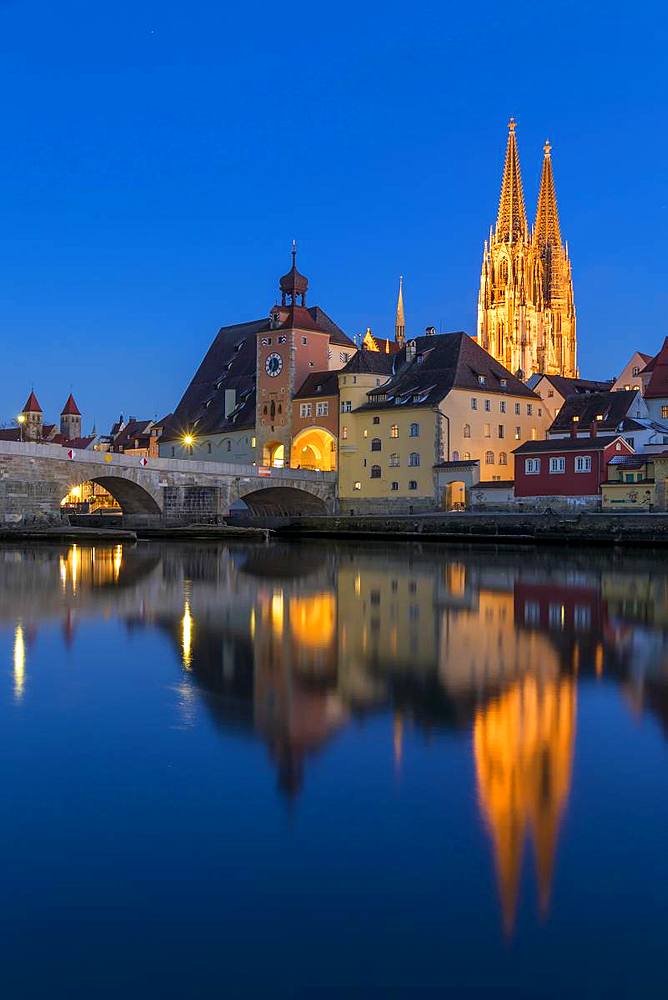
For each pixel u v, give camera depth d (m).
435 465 126.38
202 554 86.62
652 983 11.02
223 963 11.41
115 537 106.06
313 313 158.12
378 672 26.84
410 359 138.25
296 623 37.50
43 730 20.53
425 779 17.14
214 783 16.98
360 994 10.84
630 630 35.62
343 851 14.11
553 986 10.97
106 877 13.40
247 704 22.92
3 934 11.99
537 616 39.91
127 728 20.64
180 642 32.50
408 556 84.56
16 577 59.09
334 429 138.75
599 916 12.37
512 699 23.39
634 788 16.67
